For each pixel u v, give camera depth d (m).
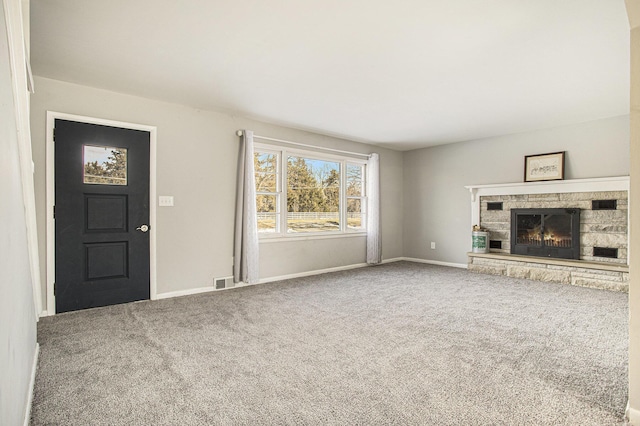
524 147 5.26
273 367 2.17
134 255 3.70
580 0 2.02
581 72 3.08
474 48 2.63
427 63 2.90
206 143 4.21
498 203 5.52
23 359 1.60
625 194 4.33
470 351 2.41
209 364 2.21
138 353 2.37
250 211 4.47
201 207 4.17
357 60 2.85
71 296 3.35
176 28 2.35
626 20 2.23
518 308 3.46
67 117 3.31
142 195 3.75
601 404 1.76
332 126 5.00
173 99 3.83
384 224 6.56
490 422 1.61
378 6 2.09
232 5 2.08
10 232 1.38
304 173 5.35
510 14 2.17
